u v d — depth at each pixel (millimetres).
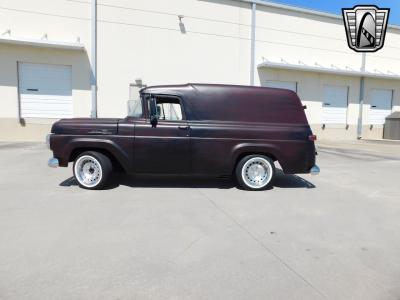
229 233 3971
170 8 14875
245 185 6137
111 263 3129
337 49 18516
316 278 2941
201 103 6031
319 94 18484
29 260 3148
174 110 6098
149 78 14797
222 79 16016
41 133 13680
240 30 16141
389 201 5648
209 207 5020
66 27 13461
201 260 3240
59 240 3633
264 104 6148
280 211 4918
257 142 6004
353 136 19750
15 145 12000
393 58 20188
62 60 13594
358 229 4227
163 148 5914
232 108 6074
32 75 13383
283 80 17406
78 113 13961
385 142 17969
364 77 19547
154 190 6000
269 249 3537
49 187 6039
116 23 14125
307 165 6148
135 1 14328
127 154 5895
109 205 4984
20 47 13086
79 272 2943
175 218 4465
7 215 4434
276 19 16891
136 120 5969
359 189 6523
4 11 12734
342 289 2768
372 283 2875
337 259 3334
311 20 17703
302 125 6180
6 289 2645
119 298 2557
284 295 2652
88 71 13906
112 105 14344
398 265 3227
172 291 2672
